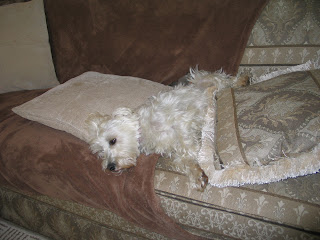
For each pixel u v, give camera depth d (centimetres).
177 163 139
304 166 103
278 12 164
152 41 195
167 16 185
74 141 164
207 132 137
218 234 124
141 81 186
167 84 202
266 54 173
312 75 130
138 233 155
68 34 225
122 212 140
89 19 211
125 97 173
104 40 211
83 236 178
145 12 191
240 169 113
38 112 167
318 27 157
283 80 136
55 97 174
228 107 138
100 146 156
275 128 112
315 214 103
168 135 157
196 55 188
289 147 107
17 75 225
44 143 164
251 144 114
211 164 124
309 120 108
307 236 104
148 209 132
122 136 158
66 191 155
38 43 225
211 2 172
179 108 160
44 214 188
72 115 162
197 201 123
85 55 224
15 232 203
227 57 181
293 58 167
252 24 168
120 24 201
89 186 149
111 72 219
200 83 184
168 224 130
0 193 203
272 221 109
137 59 204
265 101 125
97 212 163
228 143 121
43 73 229
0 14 225
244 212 113
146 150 164
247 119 123
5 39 220
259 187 115
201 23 178
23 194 192
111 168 144
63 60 235
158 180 134
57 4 222
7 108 205
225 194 118
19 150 165
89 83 184
